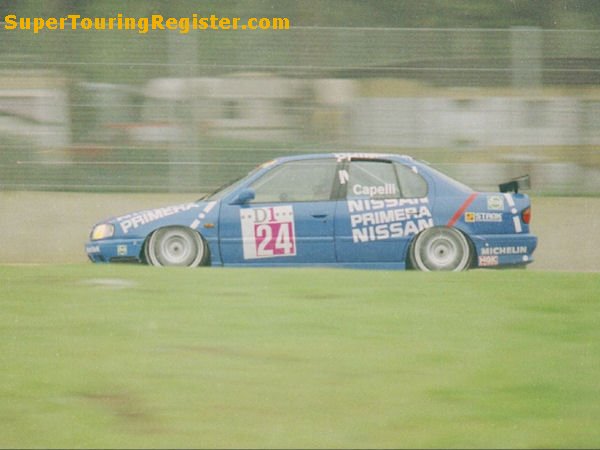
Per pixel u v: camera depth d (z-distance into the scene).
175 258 34.34
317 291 25.20
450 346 20.50
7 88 42.84
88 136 42.91
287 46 44.06
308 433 16.59
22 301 23.92
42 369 19.05
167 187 43.12
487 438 16.48
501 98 44.34
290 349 20.23
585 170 44.22
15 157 42.53
